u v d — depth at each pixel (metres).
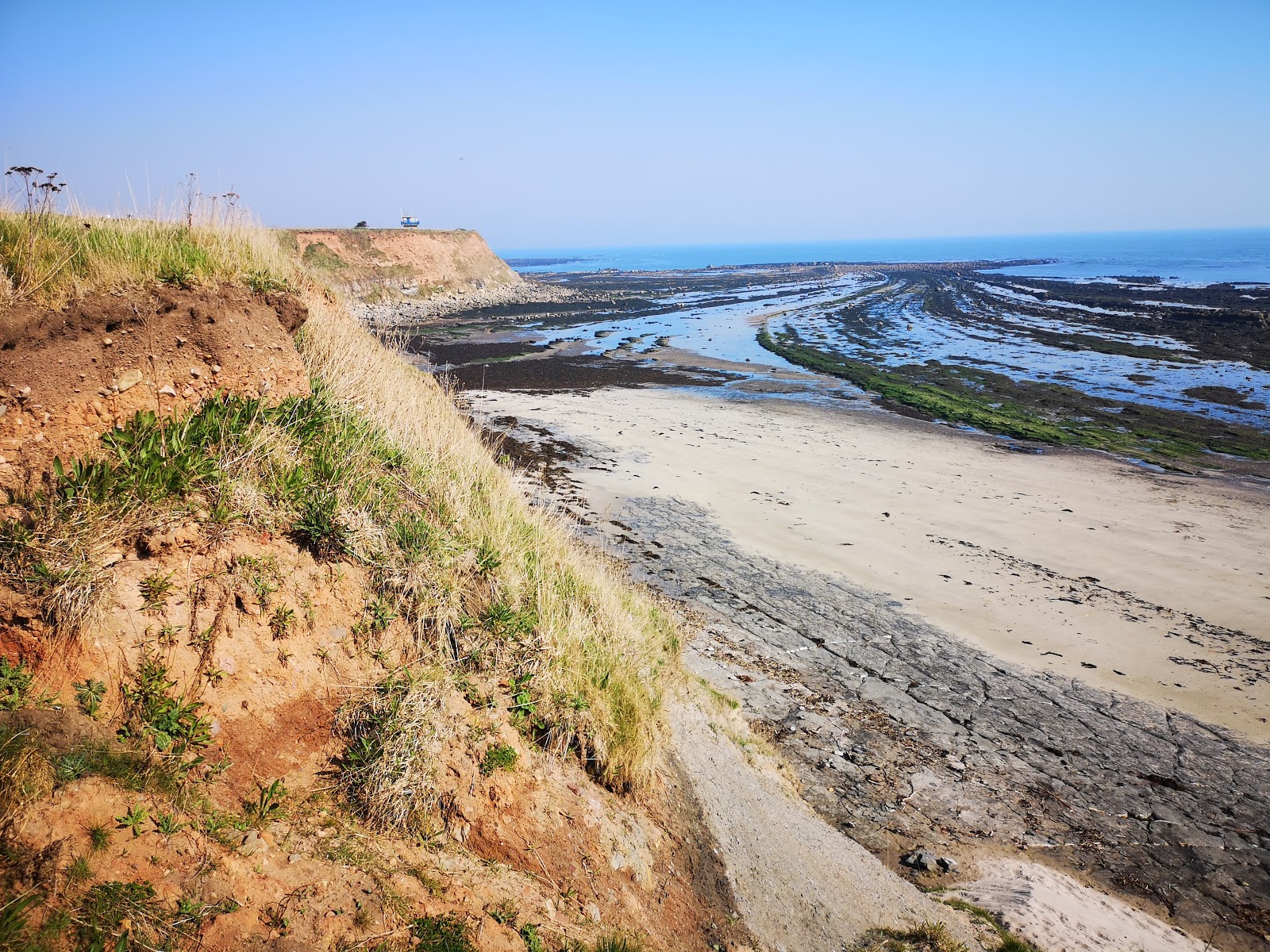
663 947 4.25
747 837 5.85
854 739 9.87
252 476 4.46
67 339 3.95
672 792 5.70
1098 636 13.00
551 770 4.81
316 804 3.67
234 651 3.82
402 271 68.38
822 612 13.59
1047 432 25.98
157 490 3.91
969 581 15.02
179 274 4.84
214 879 2.94
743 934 4.77
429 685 4.38
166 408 4.39
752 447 24.27
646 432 25.81
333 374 6.66
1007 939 5.93
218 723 3.62
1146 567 15.64
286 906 3.04
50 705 3.18
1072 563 15.84
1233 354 40.31
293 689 3.98
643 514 17.95
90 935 2.50
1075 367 38.66
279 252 7.36
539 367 39.38
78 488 3.74
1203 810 9.03
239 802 3.40
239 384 4.88
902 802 8.67
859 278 120.12
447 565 5.26
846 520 18.03
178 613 3.70
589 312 68.56
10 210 4.88
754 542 16.62
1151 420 27.81
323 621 4.29
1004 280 105.12
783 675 11.32
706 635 12.19
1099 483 21.05
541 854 4.25
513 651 5.25
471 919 3.53
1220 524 18.05
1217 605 14.07
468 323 58.69
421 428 7.43
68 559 3.43
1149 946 6.48
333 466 5.04
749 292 94.75
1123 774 9.62
